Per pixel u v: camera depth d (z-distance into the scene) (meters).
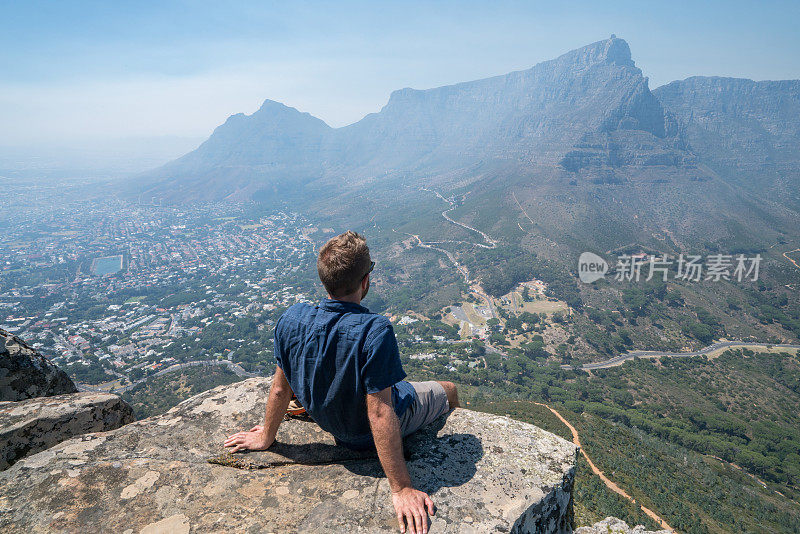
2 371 4.12
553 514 2.52
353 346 2.16
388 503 2.23
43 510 2.12
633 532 5.39
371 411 2.18
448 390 3.13
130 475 2.40
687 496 45.28
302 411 3.10
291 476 2.47
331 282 2.27
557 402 98.12
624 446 55.50
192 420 3.04
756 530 42.19
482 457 2.66
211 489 2.32
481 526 2.09
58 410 3.12
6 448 2.85
